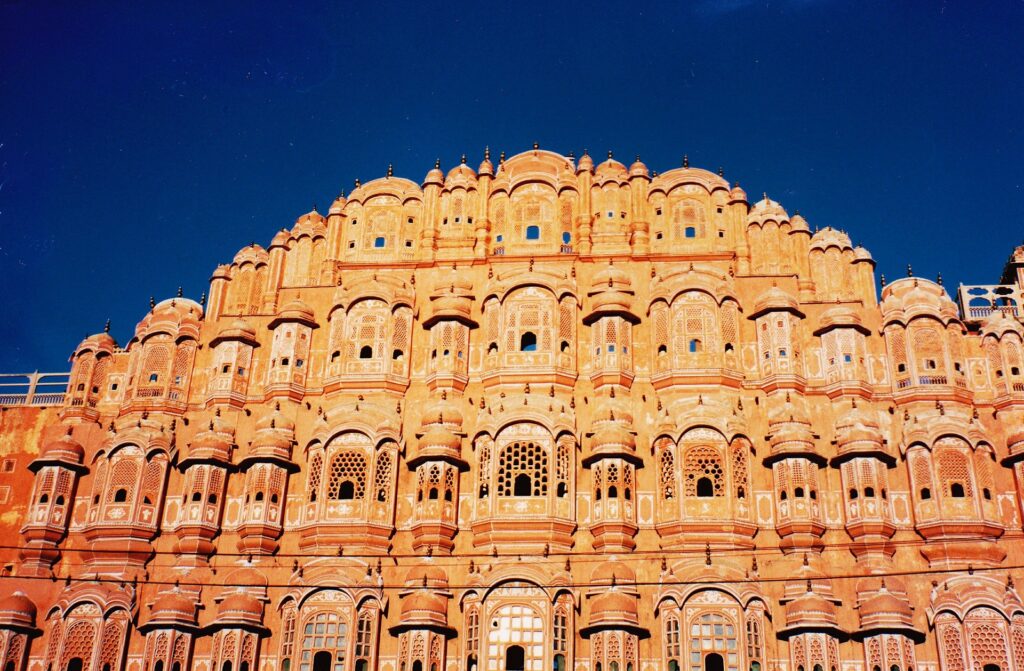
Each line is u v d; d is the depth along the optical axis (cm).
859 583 4469
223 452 4897
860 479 4631
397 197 5569
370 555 4675
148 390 5153
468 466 4816
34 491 4919
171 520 4844
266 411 5066
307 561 4697
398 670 4438
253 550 4709
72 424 5125
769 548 4581
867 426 4731
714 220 5384
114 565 4738
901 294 5122
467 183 5538
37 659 4575
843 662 4350
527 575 4497
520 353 5006
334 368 5119
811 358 5006
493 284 5181
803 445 4672
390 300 5191
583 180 5497
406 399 5034
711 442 4756
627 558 4591
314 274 5491
